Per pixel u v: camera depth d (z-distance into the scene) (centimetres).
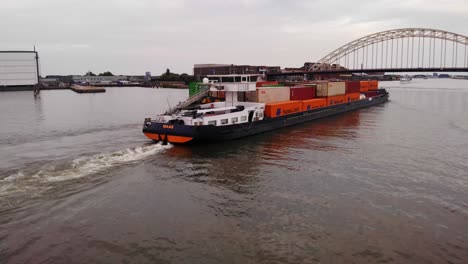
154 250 1322
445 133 3731
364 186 2023
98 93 13838
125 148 2864
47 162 2409
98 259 1261
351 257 1285
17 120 4750
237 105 3781
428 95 10938
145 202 1755
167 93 13500
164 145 2988
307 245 1365
